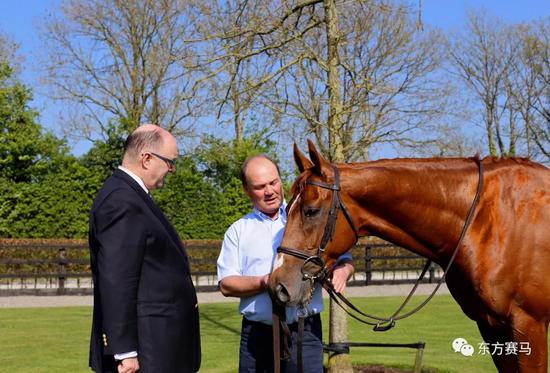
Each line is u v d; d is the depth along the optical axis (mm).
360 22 5629
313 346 3355
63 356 7180
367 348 7664
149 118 19453
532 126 28203
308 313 3334
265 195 3363
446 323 9805
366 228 3455
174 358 2926
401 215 3434
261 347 3367
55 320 10445
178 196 20156
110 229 2816
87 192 19312
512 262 3385
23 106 20047
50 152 19703
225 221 20531
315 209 3225
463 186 3496
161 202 19984
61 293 14867
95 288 2984
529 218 3428
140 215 2881
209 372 6254
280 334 3283
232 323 10148
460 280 3535
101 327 2936
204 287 15680
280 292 3074
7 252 16875
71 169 19297
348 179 3348
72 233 19047
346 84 5793
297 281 3115
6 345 7953
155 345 2867
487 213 3459
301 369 3193
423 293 15070
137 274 2816
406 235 3498
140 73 18953
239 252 3426
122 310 2736
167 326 2916
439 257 3562
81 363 6742
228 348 7672
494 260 3393
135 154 2998
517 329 3398
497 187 3498
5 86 20234
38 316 11000
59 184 19031
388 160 3545
